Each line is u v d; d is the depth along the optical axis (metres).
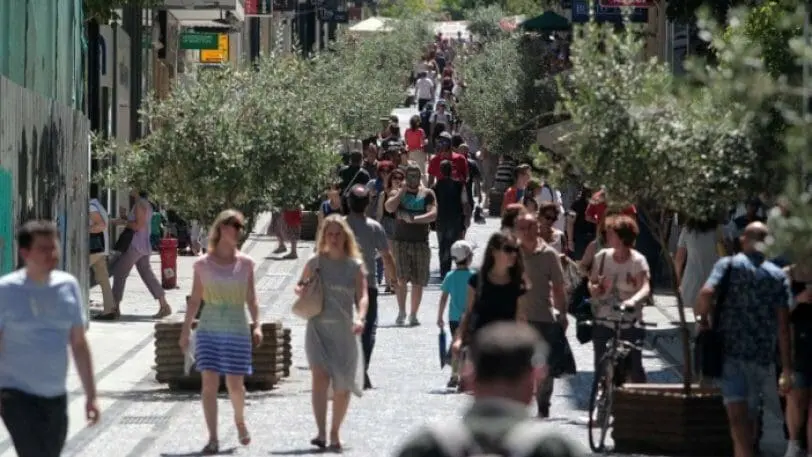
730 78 26.22
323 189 56.34
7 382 26.73
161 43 109.62
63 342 26.89
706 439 36.91
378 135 123.69
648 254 66.94
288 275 82.38
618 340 38.81
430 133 135.75
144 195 65.06
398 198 63.34
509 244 36.97
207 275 36.72
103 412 42.78
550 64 116.06
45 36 57.62
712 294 33.31
